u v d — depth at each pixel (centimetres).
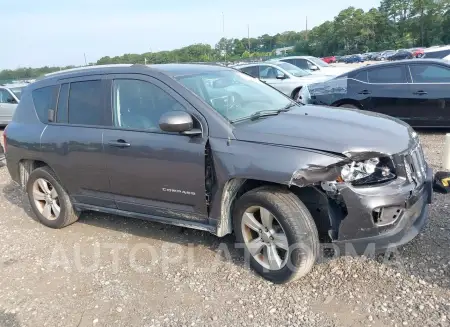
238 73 483
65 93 468
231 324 305
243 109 391
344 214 319
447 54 1333
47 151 473
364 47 8562
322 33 9169
